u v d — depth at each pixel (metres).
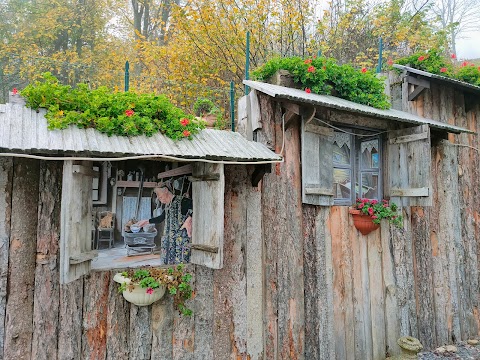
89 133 2.61
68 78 7.75
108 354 2.89
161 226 3.55
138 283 2.76
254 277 3.48
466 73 5.39
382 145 4.47
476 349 4.67
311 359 3.72
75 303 2.79
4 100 9.18
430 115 5.11
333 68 4.07
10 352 2.59
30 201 2.71
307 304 3.77
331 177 3.89
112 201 3.43
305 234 3.82
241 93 7.39
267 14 7.93
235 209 3.42
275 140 3.69
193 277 3.21
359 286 4.14
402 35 9.58
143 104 2.93
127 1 12.98
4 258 2.60
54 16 11.45
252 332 3.44
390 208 4.20
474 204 5.34
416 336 4.54
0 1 11.59
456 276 5.00
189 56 7.65
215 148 3.02
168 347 3.09
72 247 2.40
